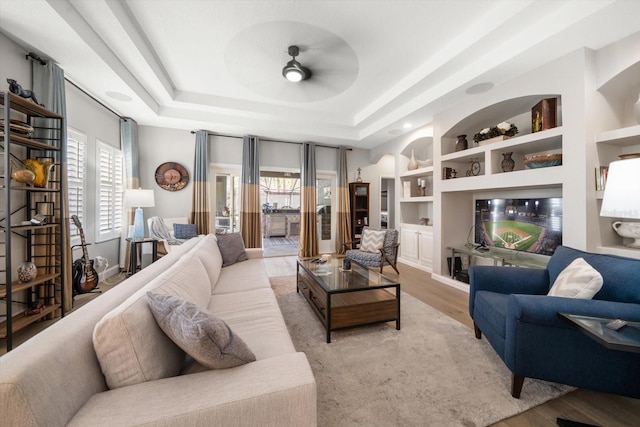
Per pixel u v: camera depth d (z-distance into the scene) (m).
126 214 4.36
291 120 4.73
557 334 1.42
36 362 0.71
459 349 2.02
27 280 2.24
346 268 2.85
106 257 3.93
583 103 2.33
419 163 4.97
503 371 1.76
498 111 3.28
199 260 2.10
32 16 1.95
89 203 3.48
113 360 0.89
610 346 1.04
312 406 0.88
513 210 3.34
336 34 2.51
